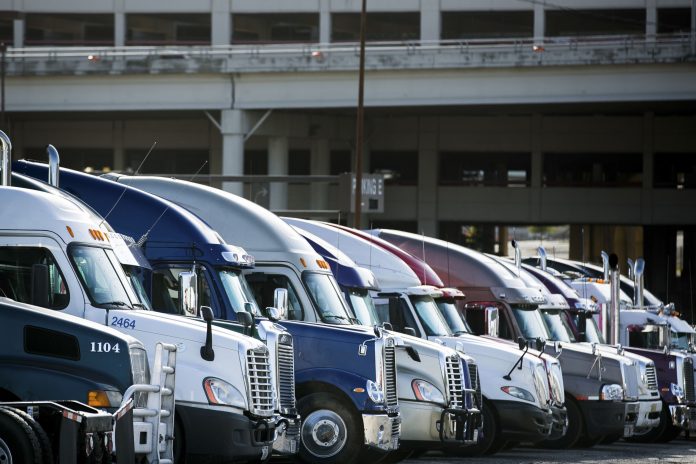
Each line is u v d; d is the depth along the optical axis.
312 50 141.38
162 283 40.59
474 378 48.34
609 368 58.88
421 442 46.09
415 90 139.25
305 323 42.78
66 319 29.77
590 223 166.12
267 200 103.12
